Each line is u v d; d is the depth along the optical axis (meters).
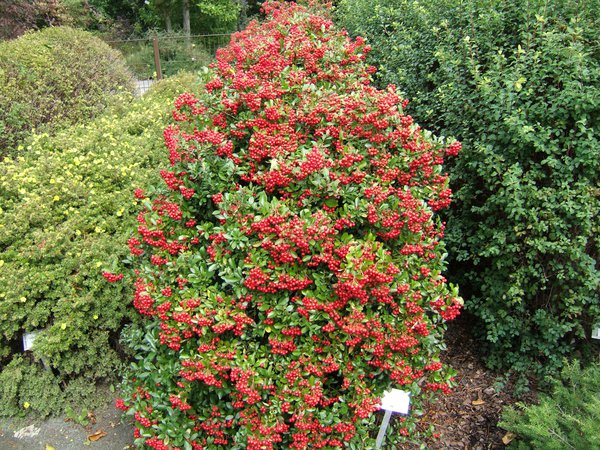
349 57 3.56
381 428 2.45
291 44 3.36
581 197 2.82
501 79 3.02
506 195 2.97
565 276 2.97
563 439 2.28
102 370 3.29
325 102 2.65
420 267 2.53
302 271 2.23
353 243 2.23
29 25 10.56
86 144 4.41
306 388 2.16
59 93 5.69
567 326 3.01
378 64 4.84
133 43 12.66
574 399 2.54
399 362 2.32
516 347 3.39
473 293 3.78
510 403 3.16
